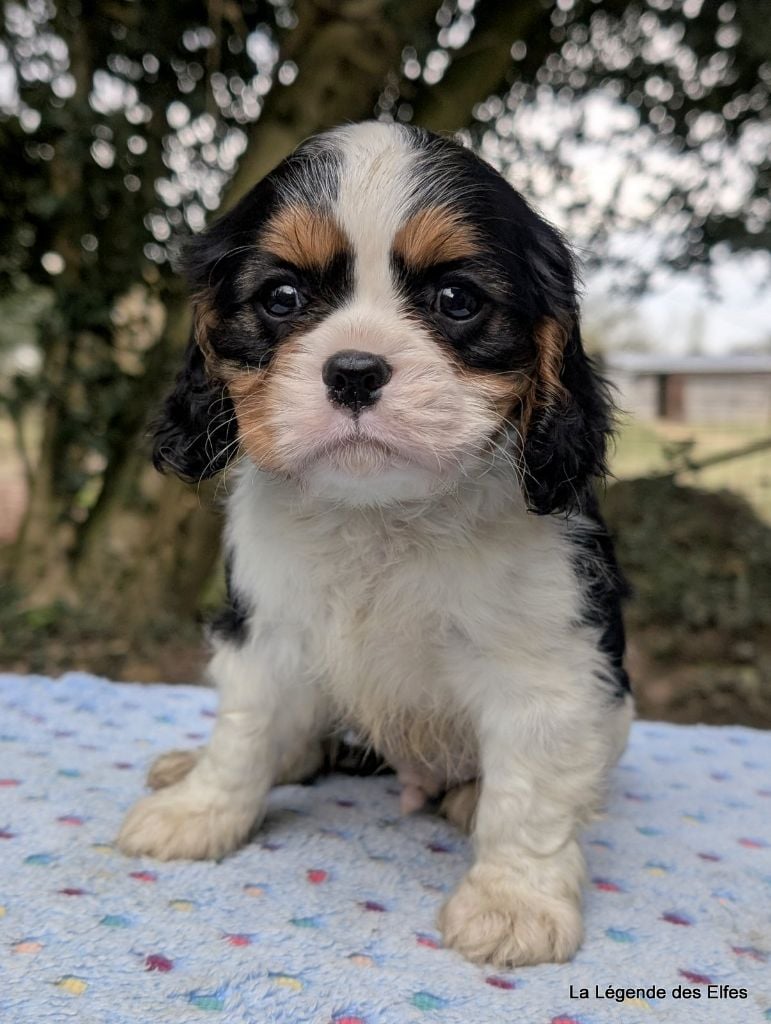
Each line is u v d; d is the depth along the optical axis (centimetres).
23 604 61
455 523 21
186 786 24
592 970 19
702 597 68
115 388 62
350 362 19
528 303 21
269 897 21
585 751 21
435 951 19
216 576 67
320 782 29
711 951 19
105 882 21
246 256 21
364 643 23
